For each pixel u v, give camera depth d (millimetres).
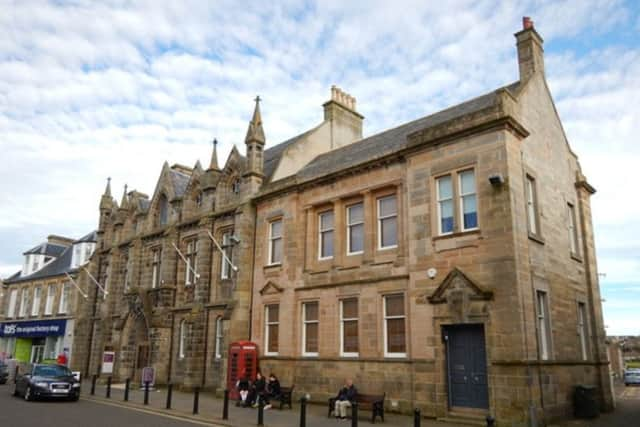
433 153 19250
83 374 38219
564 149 23344
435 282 18188
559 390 17625
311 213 24266
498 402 15742
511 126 17625
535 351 16312
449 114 22812
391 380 19062
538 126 20672
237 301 25859
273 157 30531
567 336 19500
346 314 21750
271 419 17281
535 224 18844
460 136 18484
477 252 17281
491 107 17797
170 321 31219
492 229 17047
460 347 17344
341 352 21438
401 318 19578
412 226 19375
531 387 15484
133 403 21578
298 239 24391
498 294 16438
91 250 45812
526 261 17031
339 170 22734
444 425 15984
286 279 24453
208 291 29125
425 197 19172
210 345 27844
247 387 21656
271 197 26391
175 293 31812
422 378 17969
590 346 21719
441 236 18344
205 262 29562
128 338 33031
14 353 47812
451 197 18578
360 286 21047
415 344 18391
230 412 19078
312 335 23094
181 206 33406
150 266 35062
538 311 17766
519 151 18188
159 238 34625
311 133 30172
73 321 42156
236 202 28891
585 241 23469
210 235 27938
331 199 23281
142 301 32500
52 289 46938
